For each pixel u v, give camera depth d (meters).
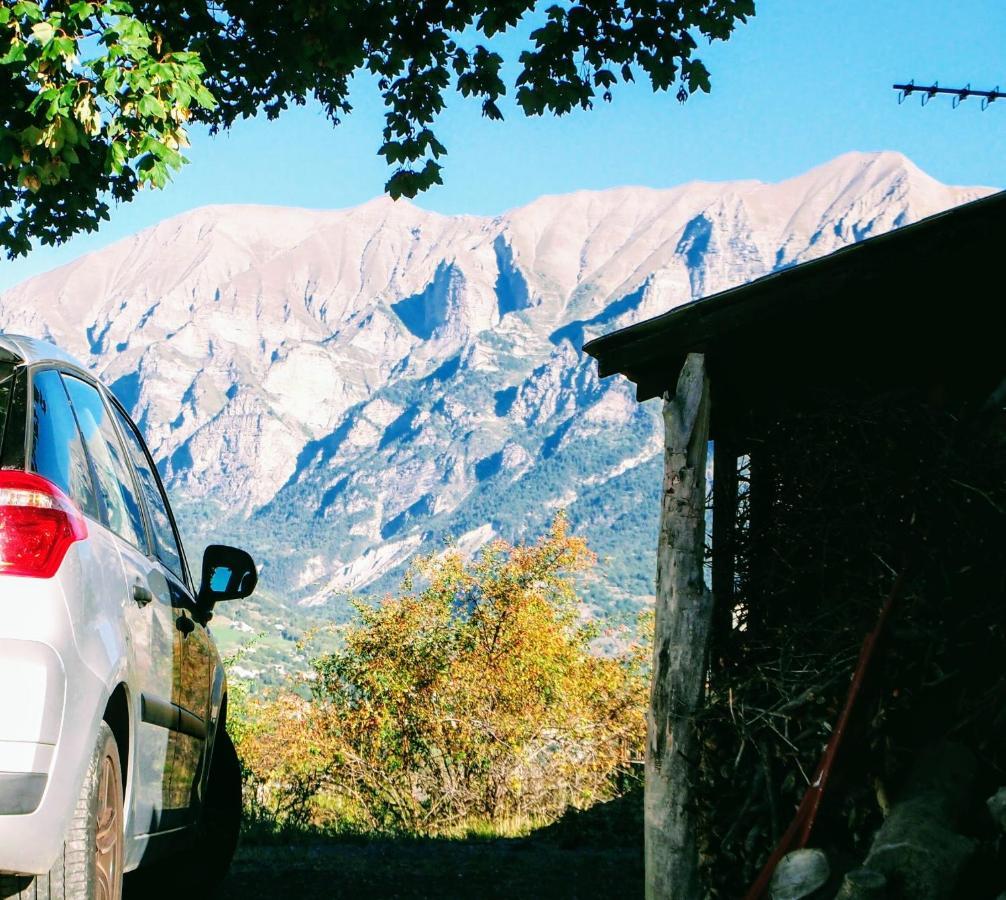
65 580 3.47
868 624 5.61
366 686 19.86
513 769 17.92
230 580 5.89
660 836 6.05
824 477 5.96
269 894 7.12
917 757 5.27
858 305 6.66
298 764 18.62
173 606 5.06
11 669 3.28
